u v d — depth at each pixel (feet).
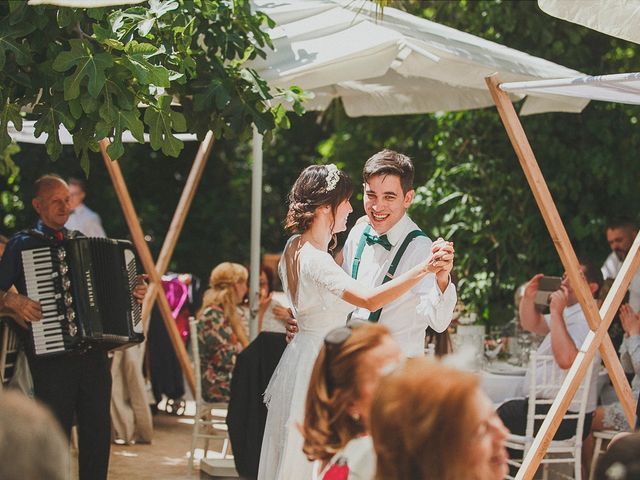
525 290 24.68
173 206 59.41
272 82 18.42
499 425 7.22
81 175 54.60
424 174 44.86
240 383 19.93
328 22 19.74
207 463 23.41
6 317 18.31
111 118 15.28
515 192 35.04
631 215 34.58
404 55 21.07
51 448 6.24
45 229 18.62
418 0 35.70
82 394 18.51
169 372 30.35
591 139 34.50
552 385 20.95
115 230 55.83
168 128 15.98
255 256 25.75
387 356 8.64
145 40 16.47
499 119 35.40
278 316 22.38
